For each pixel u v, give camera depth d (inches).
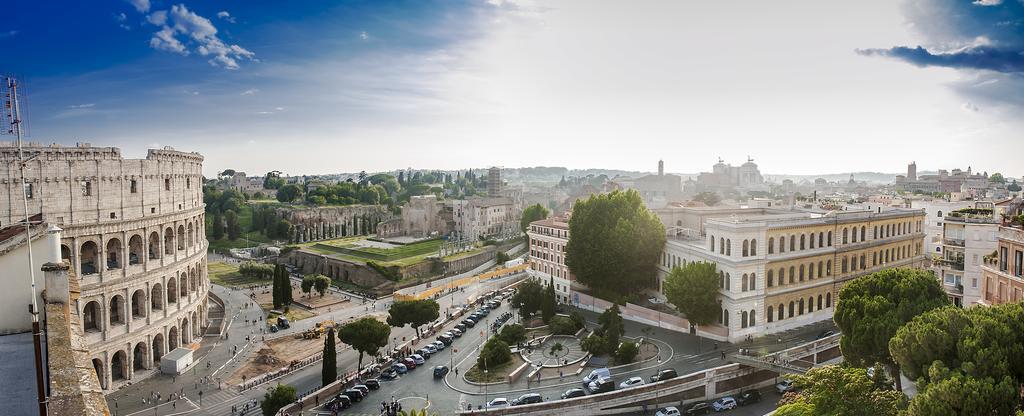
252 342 5196.9
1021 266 2930.6
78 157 3905.0
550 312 5064.0
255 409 3722.9
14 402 1434.5
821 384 2345.0
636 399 3452.3
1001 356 2028.8
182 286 5044.3
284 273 6422.2
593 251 5290.4
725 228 4298.7
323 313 6363.2
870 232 4960.6
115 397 3939.5
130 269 4234.7
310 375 4311.0
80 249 3919.8
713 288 4320.9
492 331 5182.1
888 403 2224.4
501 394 3651.6
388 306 6673.2
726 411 3454.7
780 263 4397.1
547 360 4175.7
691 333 4500.5
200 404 3818.9
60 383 1176.8
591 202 5477.4
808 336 4301.2
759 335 4323.3
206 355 4835.1
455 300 6663.4
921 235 5423.2
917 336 2253.9
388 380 4015.8
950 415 1893.5
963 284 4293.8
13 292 1897.1
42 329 1749.5
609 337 4072.3
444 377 4045.3
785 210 6117.1
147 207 4392.2
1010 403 1908.2
